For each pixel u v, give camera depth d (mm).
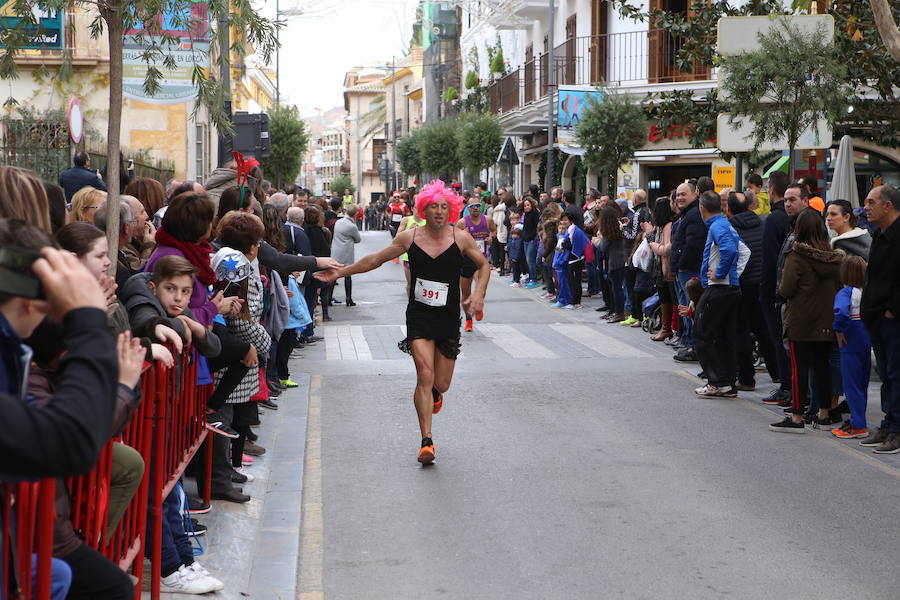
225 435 6367
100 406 2320
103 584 3176
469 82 45250
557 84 28828
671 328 14375
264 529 6145
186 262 5258
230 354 6312
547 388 10891
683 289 12750
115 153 5996
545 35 34500
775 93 13039
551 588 5125
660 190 26078
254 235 6754
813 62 12625
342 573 5367
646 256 14750
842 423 9164
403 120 92562
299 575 5336
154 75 7594
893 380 8078
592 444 8320
